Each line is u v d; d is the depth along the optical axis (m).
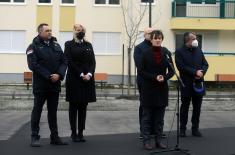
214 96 28.41
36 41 10.23
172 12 38.06
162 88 10.16
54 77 10.16
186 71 11.50
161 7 38.12
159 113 10.27
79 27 10.68
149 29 10.66
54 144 10.57
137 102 23.64
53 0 38.22
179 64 11.60
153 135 10.64
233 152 9.91
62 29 38.28
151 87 10.11
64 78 10.66
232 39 38.47
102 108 20.91
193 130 11.85
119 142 10.99
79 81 10.63
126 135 12.12
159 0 38.09
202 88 11.55
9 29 38.12
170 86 34.50
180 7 38.56
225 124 14.81
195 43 11.55
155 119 10.32
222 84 36.44
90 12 38.34
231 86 36.44
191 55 11.62
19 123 14.72
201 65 11.70
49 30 10.22
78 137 11.00
